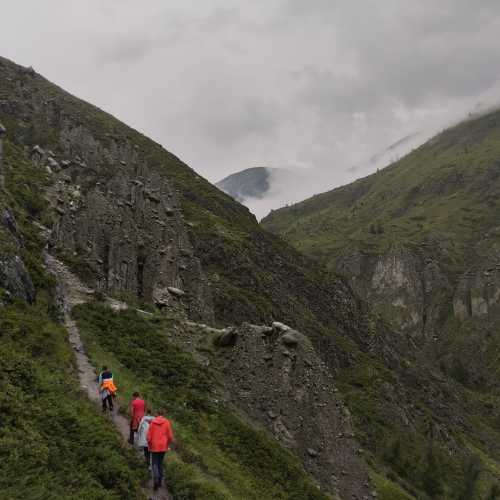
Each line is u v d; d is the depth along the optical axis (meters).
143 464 15.67
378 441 67.62
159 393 25.28
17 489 11.05
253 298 82.75
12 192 42.38
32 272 28.45
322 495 25.36
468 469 77.56
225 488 18.80
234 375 31.56
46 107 130.75
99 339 27.58
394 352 132.50
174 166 144.75
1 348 17.44
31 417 14.49
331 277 139.38
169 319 35.28
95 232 45.03
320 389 30.78
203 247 90.94
